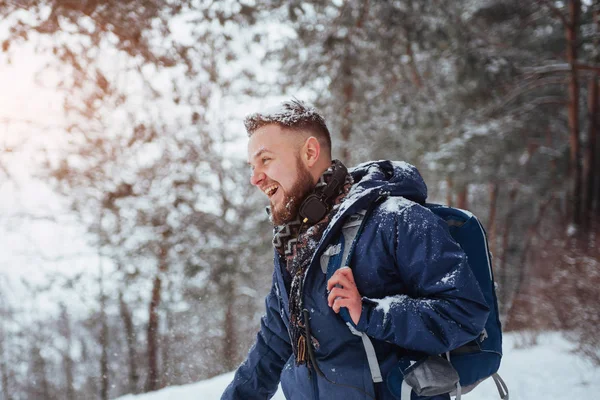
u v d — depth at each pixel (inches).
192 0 250.8
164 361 396.5
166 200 443.8
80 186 386.3
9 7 212.5
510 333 362.9
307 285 61.7
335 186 64.2
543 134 747.4
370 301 58.2
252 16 276.2
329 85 451.5
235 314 482.0
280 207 65.7
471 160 609.0
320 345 61.8
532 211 856.9
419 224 60.0
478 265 64.8
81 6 217.8
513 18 634.8
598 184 580.4
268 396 77.7
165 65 249.6
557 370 224.8
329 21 422.9
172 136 400.8
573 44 588.1
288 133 64.8
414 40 401.1
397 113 514.9
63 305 479.2
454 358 63.1
